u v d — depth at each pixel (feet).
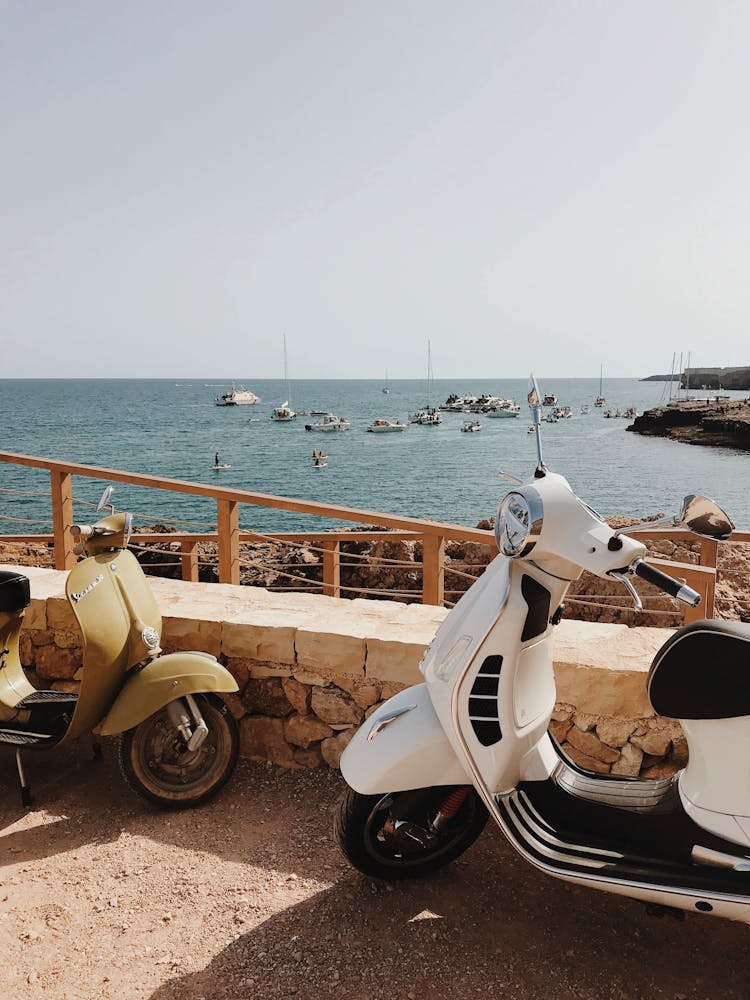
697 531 7.46
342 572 37.70
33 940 9.12
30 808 12.22
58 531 20.18
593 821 8.35
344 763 9.29
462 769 8.91
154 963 8.73
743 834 7.46
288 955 8.82
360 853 9.46
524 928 9.27
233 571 18.72
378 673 12.66
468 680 8.50
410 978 8.45
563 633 12.67
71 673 15.19
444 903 9.73
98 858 10.82
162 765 12.13
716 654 7.56
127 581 12.13
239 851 10.94
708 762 7.71
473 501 127.75
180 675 11.66
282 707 13.48
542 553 8.20
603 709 11.35
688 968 8.63
